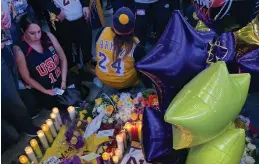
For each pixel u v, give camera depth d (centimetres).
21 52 280
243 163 219
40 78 293
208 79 145
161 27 350
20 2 282
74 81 322
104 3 432
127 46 281
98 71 306
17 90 269
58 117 281
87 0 332
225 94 142
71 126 278
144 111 185
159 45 165
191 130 142
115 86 308
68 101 310
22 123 284
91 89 335
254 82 175
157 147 178
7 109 272
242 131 158
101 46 290
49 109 318
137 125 255
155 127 178
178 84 163
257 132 253
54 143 275
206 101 141
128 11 274
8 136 281
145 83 307
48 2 319
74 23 326
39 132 266
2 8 256
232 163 157
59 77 305
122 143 247
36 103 310
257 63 170
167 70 157
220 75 145
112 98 283
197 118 139
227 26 217
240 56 177
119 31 273
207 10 203
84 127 276
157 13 341
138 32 346
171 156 181
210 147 157
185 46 158
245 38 189
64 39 335
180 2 345
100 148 258
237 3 221
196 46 161
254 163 230
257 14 212
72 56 346
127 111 269
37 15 351
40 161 264
